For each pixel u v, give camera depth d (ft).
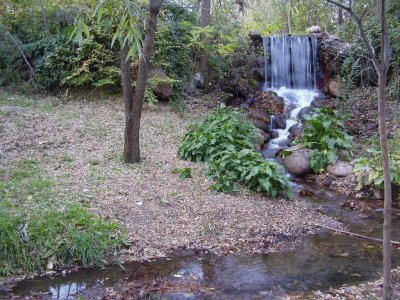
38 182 17.90
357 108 35.45
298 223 18.39
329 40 42.63
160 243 15.34
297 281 12.99
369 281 12.89
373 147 27.25
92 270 13.39
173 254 14.80
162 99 34.19
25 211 14.96
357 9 31.01
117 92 33.96
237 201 19.48
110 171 20.71
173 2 38.29
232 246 15.78
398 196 21.85
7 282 12.35
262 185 20.34
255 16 52.34
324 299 11.39
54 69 33.68
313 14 55.98
